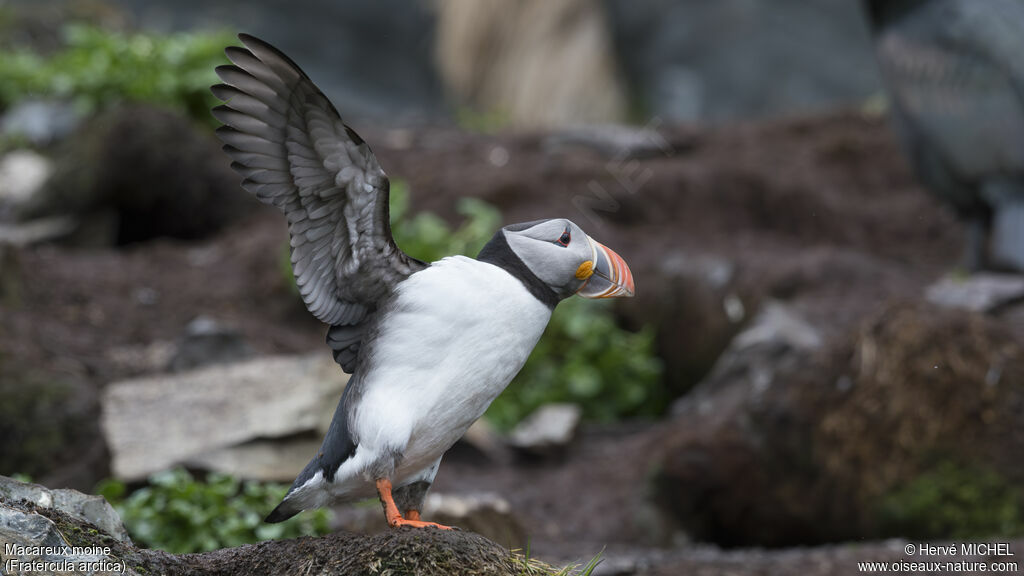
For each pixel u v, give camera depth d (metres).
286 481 8.54
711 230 15.44
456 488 10.09
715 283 13.41
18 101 17.00
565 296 4.66
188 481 7.27
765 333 11.23
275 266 13.02
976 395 9.34
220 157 14.92
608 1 26.80
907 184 16.98
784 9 33.03
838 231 15.75
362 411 4.40
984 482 9.07
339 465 4.49
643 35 31.31
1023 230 11.88
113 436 8.64
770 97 32.41
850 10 33.56
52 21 22.48
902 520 9.21
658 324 13.68
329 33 38.50
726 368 11.17
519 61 24.30
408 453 4.51
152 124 14.31
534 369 12.91
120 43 16.89
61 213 14.07
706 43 31.88
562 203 15.15
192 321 11.76
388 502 4.38
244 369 9.38
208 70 16.50
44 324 10.51
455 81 25.23
